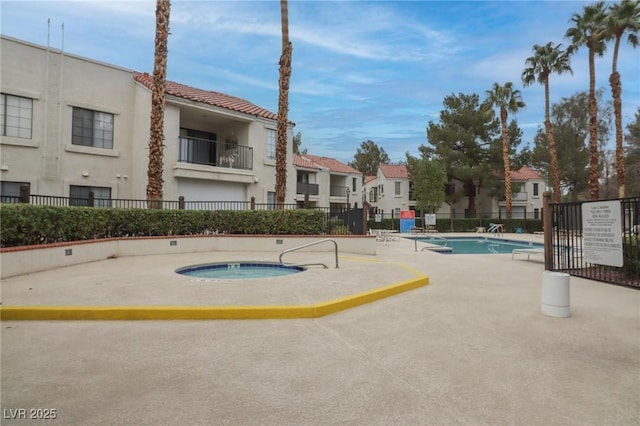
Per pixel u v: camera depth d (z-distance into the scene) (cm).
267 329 486
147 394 308
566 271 962
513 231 3541
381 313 570
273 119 2178
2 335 452
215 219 1442
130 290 646
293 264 1014
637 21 2438
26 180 1428
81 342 429
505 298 671
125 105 1722
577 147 4438
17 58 1412
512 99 3597
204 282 727
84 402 294
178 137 1752
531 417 280
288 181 2281
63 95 1531
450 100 4138
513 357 396
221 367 365
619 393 319
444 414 284
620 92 2570
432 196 3666
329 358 391
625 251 854
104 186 1645
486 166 3922
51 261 897
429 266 1095
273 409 288
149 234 1299
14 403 291
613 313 570
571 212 977
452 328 495
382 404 298
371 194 5434
